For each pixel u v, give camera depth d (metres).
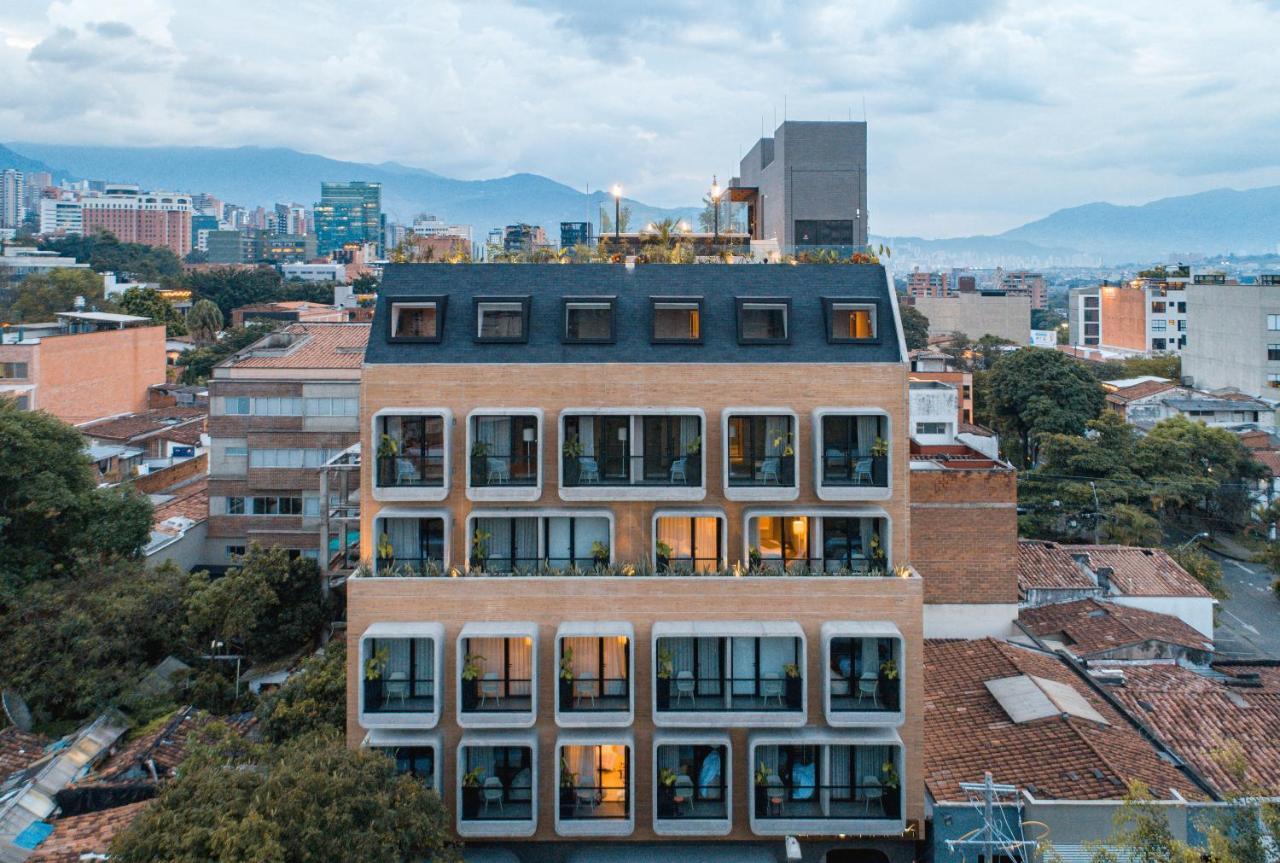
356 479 51.69
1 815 27.39
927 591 36.25
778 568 26.92
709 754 26.45
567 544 27.38
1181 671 34.91
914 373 92.56
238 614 39.59
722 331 27.59
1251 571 65.06
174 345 116.38
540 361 26.91
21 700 35.03
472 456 26.58
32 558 40.38
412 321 28.11
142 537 45.19
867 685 26.25
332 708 30.69
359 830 20.69
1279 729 29.73
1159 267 166.38
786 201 60.81
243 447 53.06
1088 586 41.00
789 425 27.11
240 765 24.69
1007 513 36.09
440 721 26.12
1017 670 31.58
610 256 31.92
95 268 183.25
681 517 27.12
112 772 30.12
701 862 25.56
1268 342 98.69
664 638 26.36
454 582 26.09
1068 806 23.81
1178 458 68.81
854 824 25.52
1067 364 83.62
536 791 25.58
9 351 72.69
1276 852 19.92
